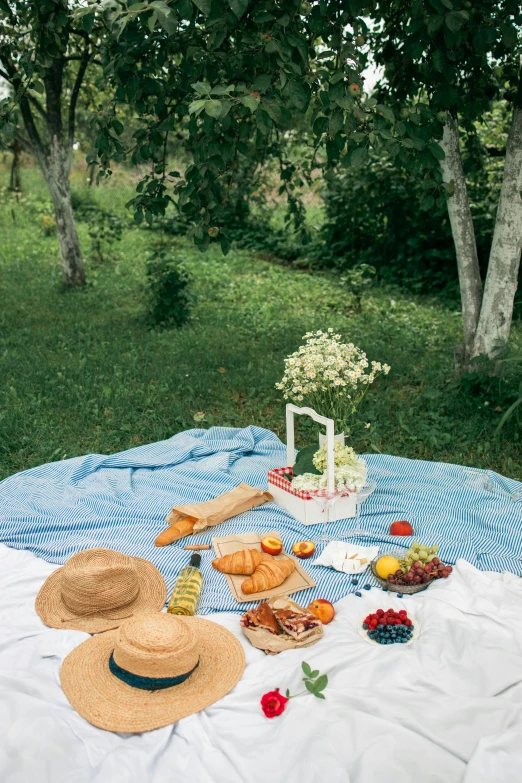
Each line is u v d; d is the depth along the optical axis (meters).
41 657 3.40
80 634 3.58
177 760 2.77
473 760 2.66
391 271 14.04
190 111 4.33
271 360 8.97
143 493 5.36
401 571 4.00
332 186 14.54
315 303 12.45
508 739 2.76
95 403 7.36
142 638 3.09
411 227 13.65
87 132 17.45
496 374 7.30
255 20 4.77
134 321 10.80
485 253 12.79
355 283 11.84
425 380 8.20
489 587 3.95
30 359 8.77
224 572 4.16
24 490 5.32
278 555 4.37
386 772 2.66
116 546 4.51
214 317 11.17
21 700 2.98
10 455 6.28
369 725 2.85
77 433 6.80
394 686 3.17
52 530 4.79
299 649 3.45
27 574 4.18
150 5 4.33
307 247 15.97
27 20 6.66
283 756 2.75
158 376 8.32
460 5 5.55
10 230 17.95
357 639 3.57
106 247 15.88
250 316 11.34
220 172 5.62
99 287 12.80
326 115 5.21
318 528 4.75
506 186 7.17
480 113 7.14
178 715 2.97
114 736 2.89
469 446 6.58
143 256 15.50
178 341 9.72
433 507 5.04
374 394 7.87
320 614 3.72
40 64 6.53
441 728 2.88
